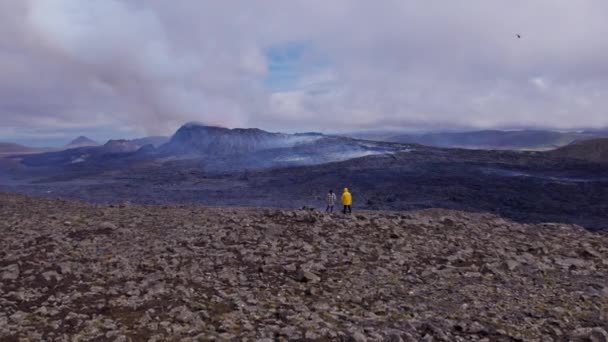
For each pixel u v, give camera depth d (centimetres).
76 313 1034
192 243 1806
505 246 1861
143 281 1313
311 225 2120
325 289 1327
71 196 8519
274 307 1150
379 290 1320
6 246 1669
